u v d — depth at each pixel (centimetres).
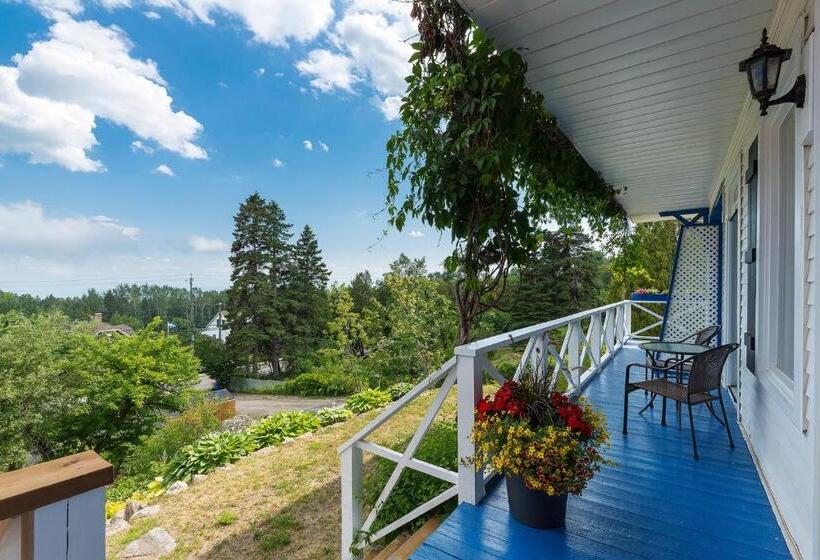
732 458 263
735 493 219
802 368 162
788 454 186
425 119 253
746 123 289
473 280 269
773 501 207
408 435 537
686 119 313
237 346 2359
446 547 177
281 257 2573
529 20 196
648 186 526
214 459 543
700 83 255
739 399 328
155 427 1315
